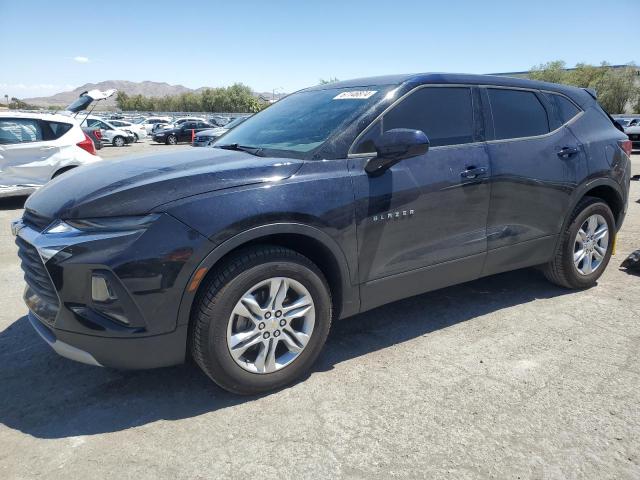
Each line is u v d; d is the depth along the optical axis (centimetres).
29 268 277
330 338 358
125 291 244
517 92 395
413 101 337
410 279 333
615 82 4928
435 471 228
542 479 223
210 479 223
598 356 329
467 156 347
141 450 242
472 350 339
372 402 279
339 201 290
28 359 331
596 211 431
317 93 389
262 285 273
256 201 265
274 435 253
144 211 249
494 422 262
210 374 268
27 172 863
